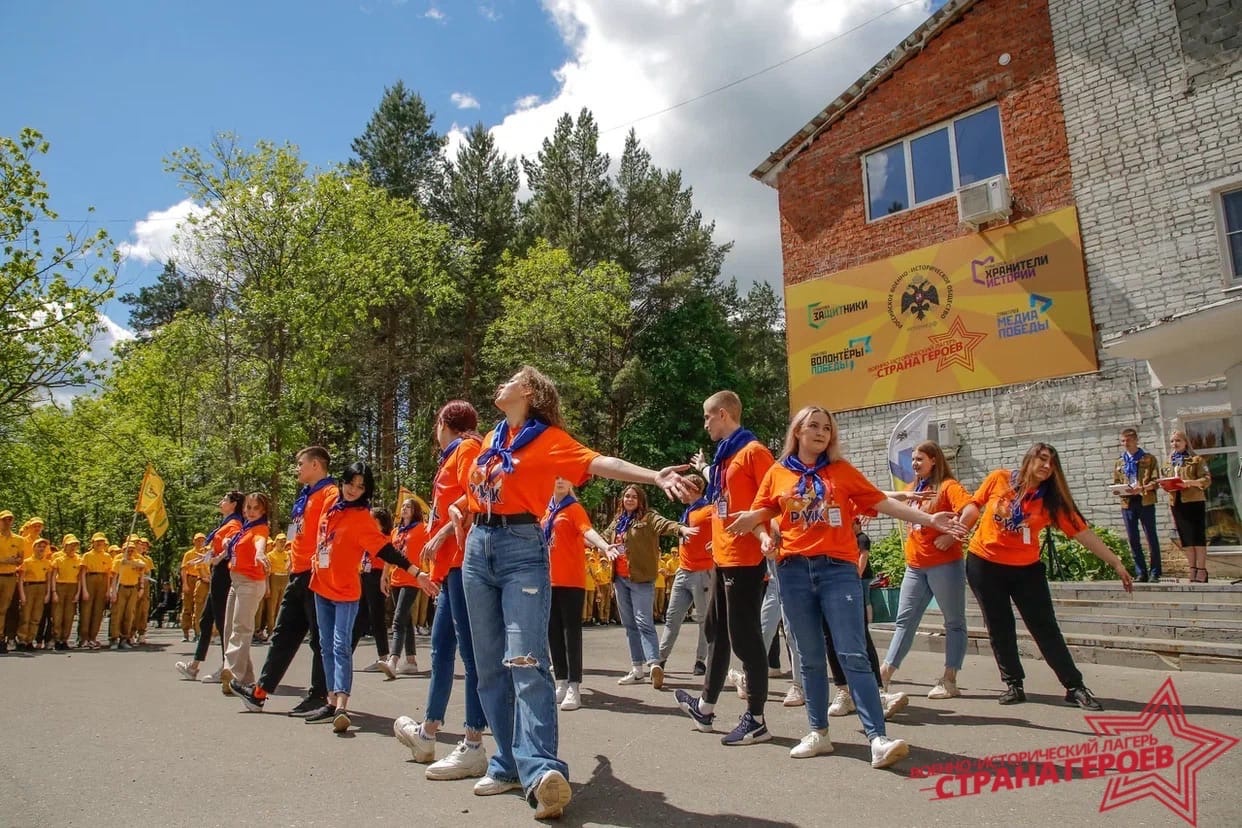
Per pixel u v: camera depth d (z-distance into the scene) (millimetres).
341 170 26734
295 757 4895
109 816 3701
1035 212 14203
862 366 15992
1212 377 9883
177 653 12562
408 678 9070
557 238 36625
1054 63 14281
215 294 25812
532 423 4062
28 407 22547
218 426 27969
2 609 12484
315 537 6508
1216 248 12383
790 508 4785
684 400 34000
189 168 24438
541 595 3928
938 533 6391
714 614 5539
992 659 8805
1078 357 13469
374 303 26438
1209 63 12695
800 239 17297
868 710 4488
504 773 4078
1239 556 11688
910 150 16062
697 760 4695
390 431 33000
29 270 20734
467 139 36781
